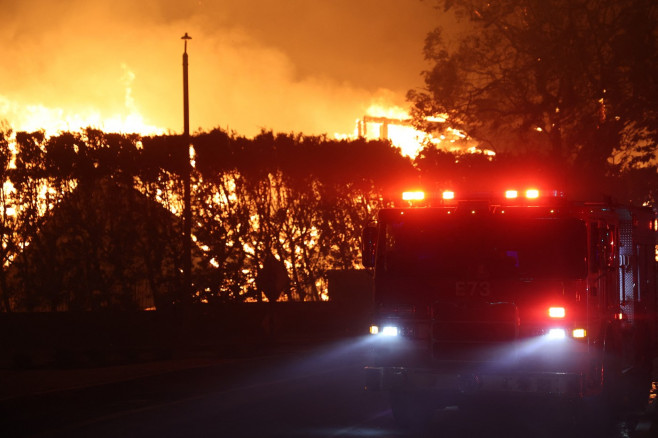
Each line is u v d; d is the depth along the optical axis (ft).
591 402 51.60
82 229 115.75
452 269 50.93
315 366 87.81
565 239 49.88
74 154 115.96
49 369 77.61
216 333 117.08
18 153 116.26
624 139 155.12
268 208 122.21
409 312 51.37
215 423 52.29
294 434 48.75
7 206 116.06
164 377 70.28
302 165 123.75
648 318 66.23
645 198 168.55
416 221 51.90
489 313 50.06
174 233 116.26
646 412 60.18
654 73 142.61
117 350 86.38
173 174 117.19
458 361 50.37
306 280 125.29
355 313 124.57
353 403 60.95
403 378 51.06
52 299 115.34
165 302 115.14
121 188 116.47
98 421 53.06
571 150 154.92
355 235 126.00
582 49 145.07
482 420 54.95
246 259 121.70
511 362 49.65
